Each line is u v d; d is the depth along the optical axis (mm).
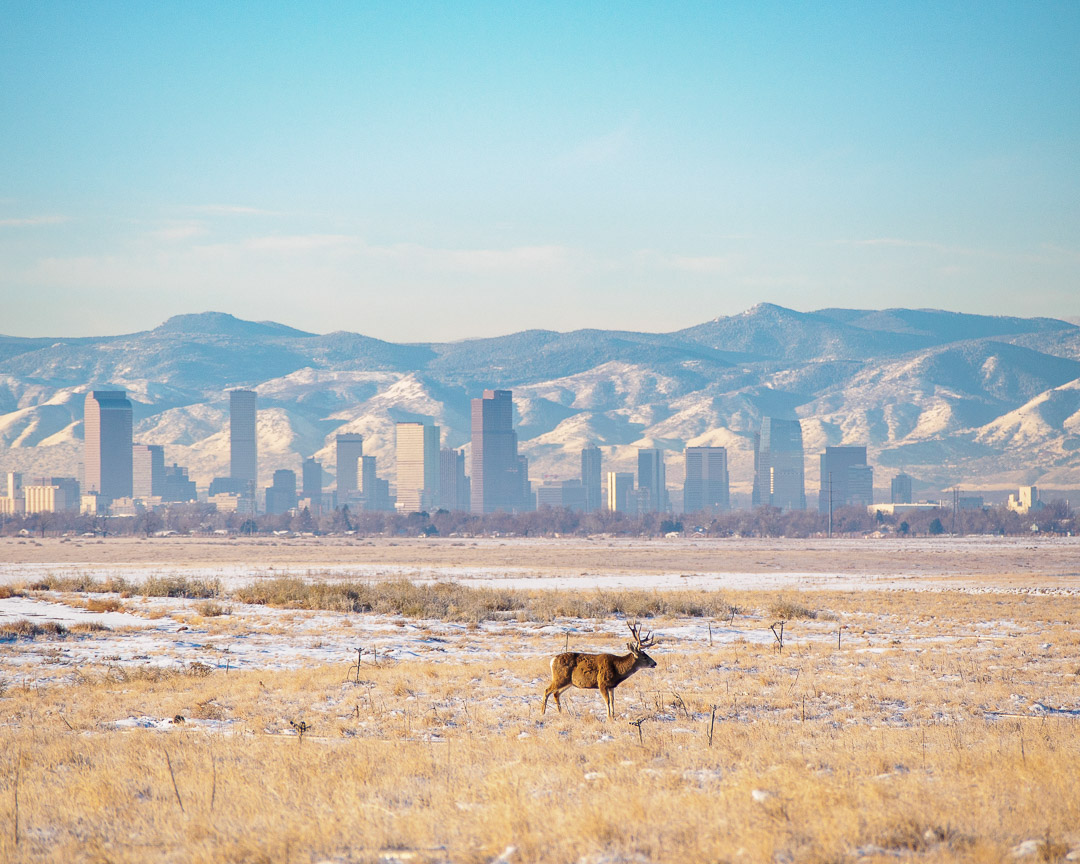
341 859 35219
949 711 72312
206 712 70938
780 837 35250
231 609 169125
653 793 42812
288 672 94062
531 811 39562
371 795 44094
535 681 87062
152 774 50000
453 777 48125
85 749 57188
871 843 35594
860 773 48531
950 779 46125
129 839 38406
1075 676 91062
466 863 34250
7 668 96812
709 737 58938
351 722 68188
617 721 65750
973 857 33438
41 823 41375
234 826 39219
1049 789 43406
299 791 45094
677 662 100438
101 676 91625
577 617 168000
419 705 74750
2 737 61438
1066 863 32906
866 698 77500
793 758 51594
